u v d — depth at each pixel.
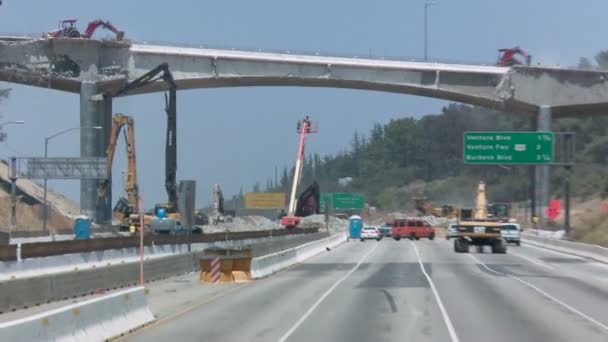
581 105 83.00
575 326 18.36
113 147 73.38
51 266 31.72
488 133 52.56
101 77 83.69
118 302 17.47
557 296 25.73
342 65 85.19
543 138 52.31
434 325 18.52
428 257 50.44
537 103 82.75
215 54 84.06
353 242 79.88
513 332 17.34
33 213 79.88
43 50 82.94
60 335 13.79
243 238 60.44
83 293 26.11
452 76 85.00
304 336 16.80
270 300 24.75
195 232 61.09
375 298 25.05
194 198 38.19
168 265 34.62
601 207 84.31
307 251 51.44
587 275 35.47
